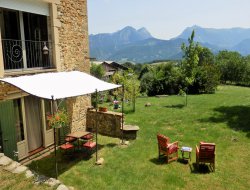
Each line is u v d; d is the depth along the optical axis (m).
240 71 53.28
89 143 10.12
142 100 26.47
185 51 21.38
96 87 9.96
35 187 6.36
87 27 13.43
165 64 35.28
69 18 11.88
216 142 11.55
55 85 8.77
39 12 10.32
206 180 8.10
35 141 10.56
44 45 10.53
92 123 13.80
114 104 21.56
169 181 8.05
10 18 10.48
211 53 59.47
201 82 31.25
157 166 9.16
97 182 8.00
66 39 11.73
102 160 9.55
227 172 8.61
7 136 8.55
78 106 13.05
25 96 9.83
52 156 10.15
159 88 33.22
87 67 13.67
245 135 12.31
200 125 14.51
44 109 10.77
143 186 7.76
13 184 6.42
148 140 12.12
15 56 9.90
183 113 17.94
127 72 21.42
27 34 11.26
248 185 7.77
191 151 9.99
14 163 7.48
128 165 9.27
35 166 9.19
